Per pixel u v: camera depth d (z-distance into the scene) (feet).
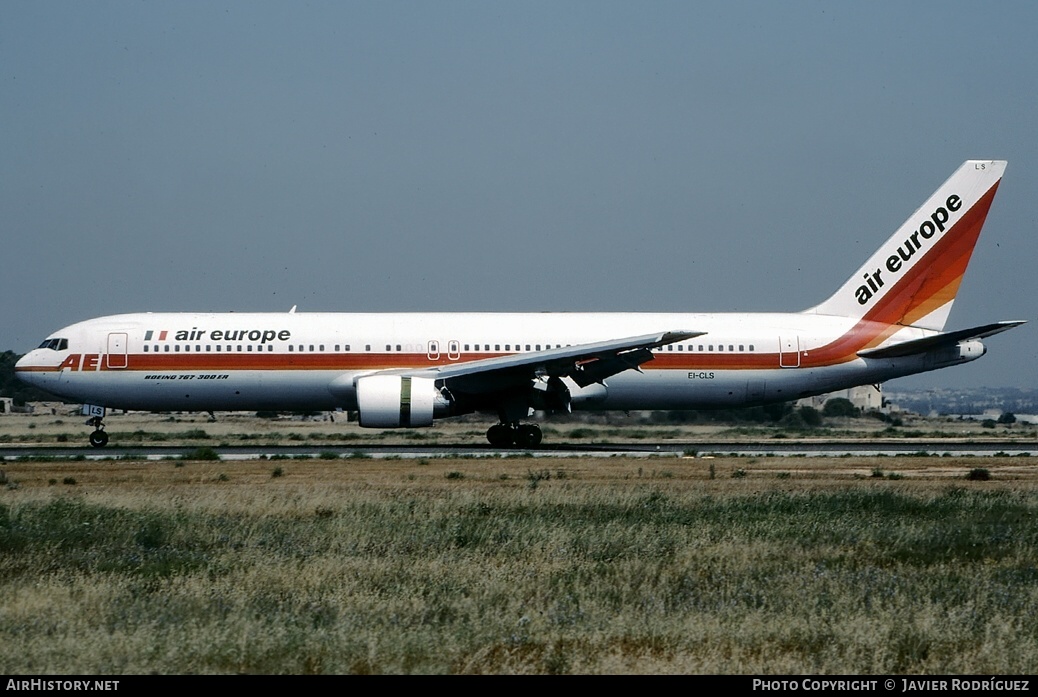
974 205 622.54
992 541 272.92
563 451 568.00
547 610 202.49
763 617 198.80
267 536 270.46
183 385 573.74
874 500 335.67
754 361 606.96
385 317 595.47
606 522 295.28
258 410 597.52
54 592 212.64
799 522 297.53
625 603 209.87
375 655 175.94
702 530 282.15
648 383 602.03
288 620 191.83
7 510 306.55
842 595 213.25
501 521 289.12
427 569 236.43
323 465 470.39
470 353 587.27
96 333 574.56
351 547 257.75
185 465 469.57
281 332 580.71
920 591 219.20
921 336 620.90
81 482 399.65
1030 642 185.57
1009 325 577.43
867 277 624.18
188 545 267.80
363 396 545.03
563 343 593.83
